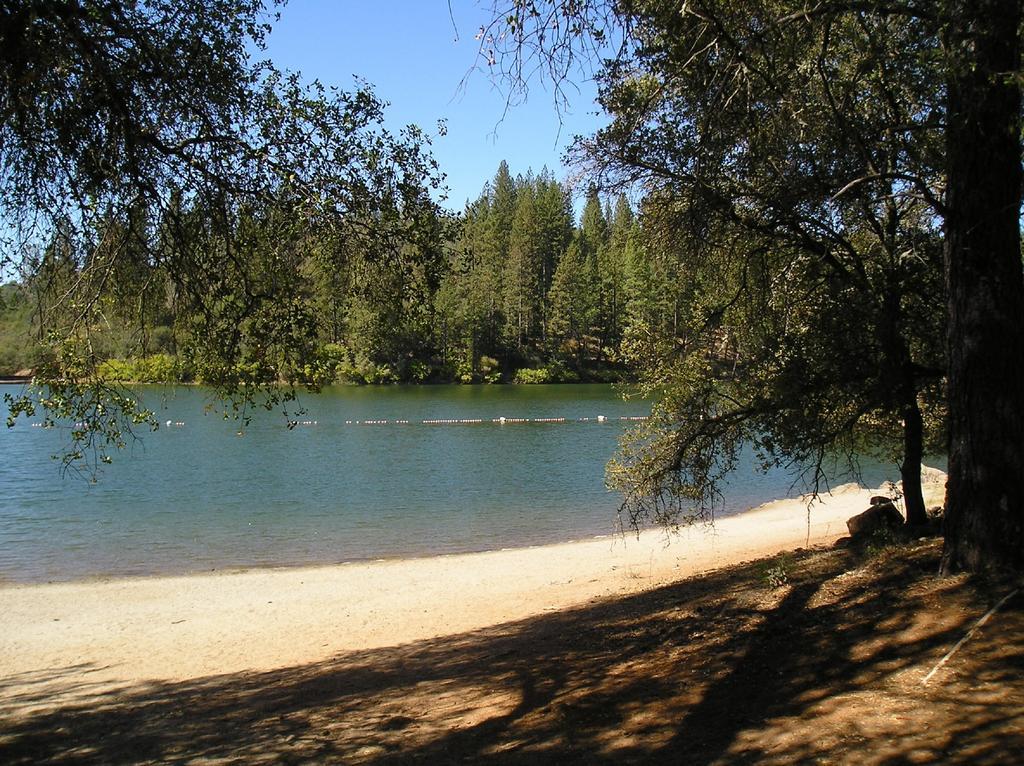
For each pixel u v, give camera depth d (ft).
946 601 18.17
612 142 27.71
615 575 47.14
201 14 21.62
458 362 248.52
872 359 28.89
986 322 18.71
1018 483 18.62
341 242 24.02
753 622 22.43
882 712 14.02
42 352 22.94
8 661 35.17
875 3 19.71
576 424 151.84
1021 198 18.74
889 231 28.55
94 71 19.12
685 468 33.65
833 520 64.64
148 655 35.58
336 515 73.97
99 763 19.51
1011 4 17.51
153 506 78.13
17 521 71.10
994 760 11.55
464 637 33.53
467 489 87.40
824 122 25.72
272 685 27.91
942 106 23.88
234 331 23.71
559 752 15.65
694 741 14.78
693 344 32.78
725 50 21.36
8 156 19.76
